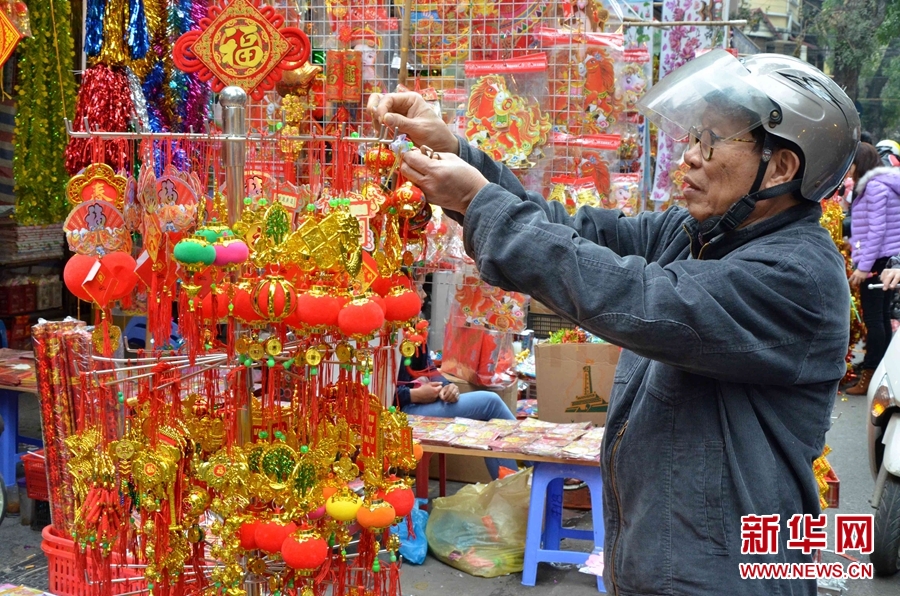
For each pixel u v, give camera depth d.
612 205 3.78
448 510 3.45
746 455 1.42
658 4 6.37
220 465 1.38
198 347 1.42
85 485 1.49
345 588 1.59
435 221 3.34
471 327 3.75
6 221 5.07
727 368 1.35
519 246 1.35
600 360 3.82
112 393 1.55
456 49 3.49
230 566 1.39
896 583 3.35
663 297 1.32
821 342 1.41
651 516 1.46
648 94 1.56
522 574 3.26
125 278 1.42
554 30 3.51
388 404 1.75
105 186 1.40
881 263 5.74
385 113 1.65
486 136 3.41
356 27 3.22
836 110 1.42
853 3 12.05
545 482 3.16
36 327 2.57
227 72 1.42
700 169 1.48
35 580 3.04
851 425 5.46
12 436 3.65
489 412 3.87
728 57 1.51
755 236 1.49
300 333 1.38
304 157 2.02
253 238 1.39
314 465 1.41
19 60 3.62
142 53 2.59
